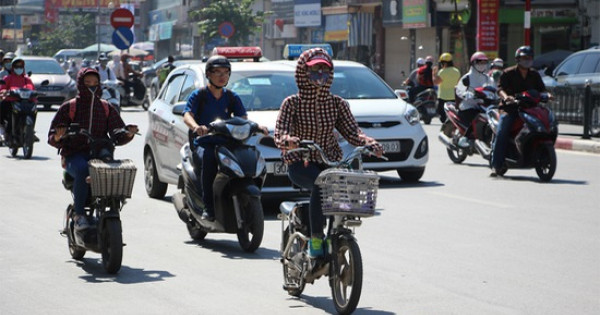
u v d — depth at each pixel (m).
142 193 20.33
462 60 61.56
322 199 9.79
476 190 20.00
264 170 13.88
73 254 13.16
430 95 40.47
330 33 76.00
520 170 23.78
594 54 33.72
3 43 148.00
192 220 14.66
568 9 57.75
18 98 27.34
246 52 22.55
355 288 9.67
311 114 10.50
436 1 62.62
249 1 89.00
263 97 19.31
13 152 27.81
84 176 12.52
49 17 131.88
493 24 50.97
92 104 12.77
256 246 13.65
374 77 22.44
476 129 24.17
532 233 15.00
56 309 10.43
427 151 21.14
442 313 10.21
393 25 67.44
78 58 96.06
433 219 16.34
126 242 14.55
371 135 20.53
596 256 13.25
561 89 32.69
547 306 10.50
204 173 13.85
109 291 11.28
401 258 13.11
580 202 18.19
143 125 38.31
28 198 19.34
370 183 9.62
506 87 21.66
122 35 38.84
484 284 11.56
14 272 12.38
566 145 29.91
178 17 117.62
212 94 14.20
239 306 10.55
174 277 12.06
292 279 10.90
